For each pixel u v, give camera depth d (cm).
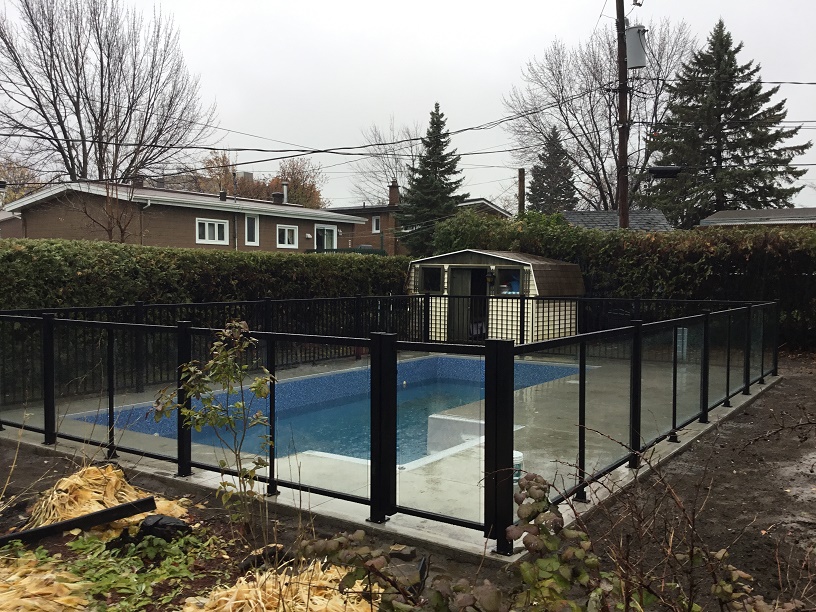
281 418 546
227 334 423
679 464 559
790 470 540
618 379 507
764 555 371
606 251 1543
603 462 481
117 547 355
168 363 518
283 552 351
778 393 898
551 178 4475
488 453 352
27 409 616
